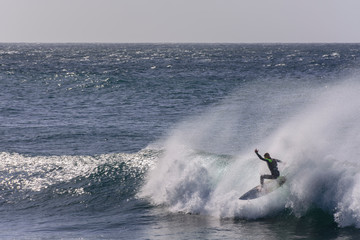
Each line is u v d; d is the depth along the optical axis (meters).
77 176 71.00
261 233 49.06
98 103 154.62
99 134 103.88
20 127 112.56
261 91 177.62
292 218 52.34
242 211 54.78
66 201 64.12
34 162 78.50
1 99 163.38
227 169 61.91
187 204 59.03
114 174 70.31
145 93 177.12
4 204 63.84
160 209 59.72
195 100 157.75
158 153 76.00
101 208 61.41
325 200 51.66
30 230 53.12
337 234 47.09
